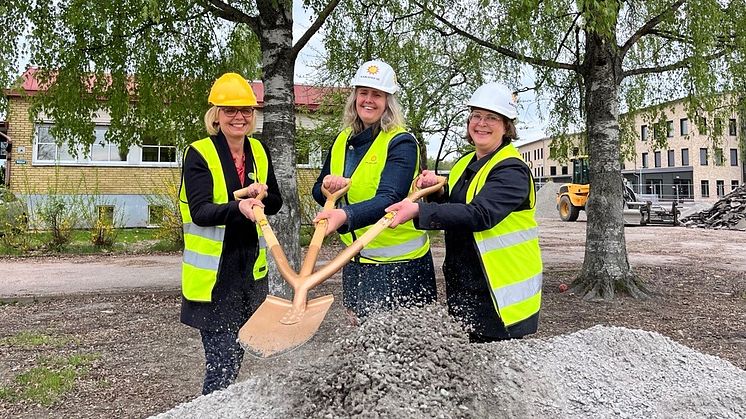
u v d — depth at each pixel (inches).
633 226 847.1
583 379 82.7
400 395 64.6
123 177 649.6
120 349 177.3
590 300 253.3
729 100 310.0
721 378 89.0
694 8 240.8
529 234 87.3
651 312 231.8
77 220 486.3
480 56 311.4
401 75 335.0
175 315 230.1
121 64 260.1
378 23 293.7
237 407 73.2
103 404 130.0
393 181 89.9
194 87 276.5
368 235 72.1
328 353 85.8
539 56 258.8
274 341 64.0
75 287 293.0
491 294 84.6
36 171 620.4
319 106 530.3
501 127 90.0
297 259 214.5
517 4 202.1
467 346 76.4
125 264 395.5
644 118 357.1
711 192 1907.0
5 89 237.9
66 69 251.1
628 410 75.9
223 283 99.7
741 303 250.8
